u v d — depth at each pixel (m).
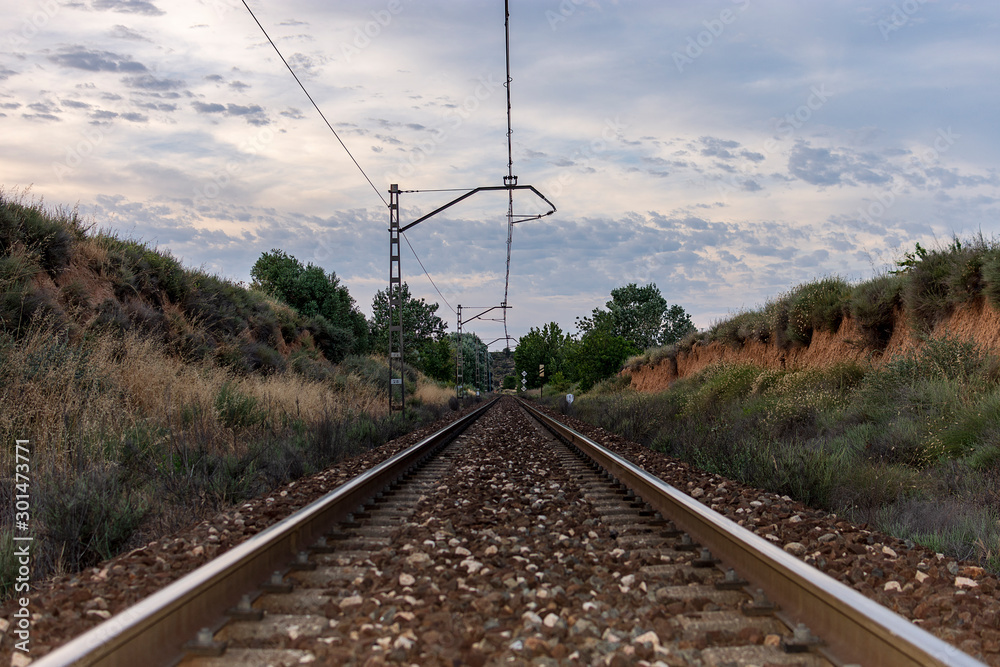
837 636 3.40
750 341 24.06
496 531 6.09
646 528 6.34
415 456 12.20
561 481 9.41
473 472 10.52
